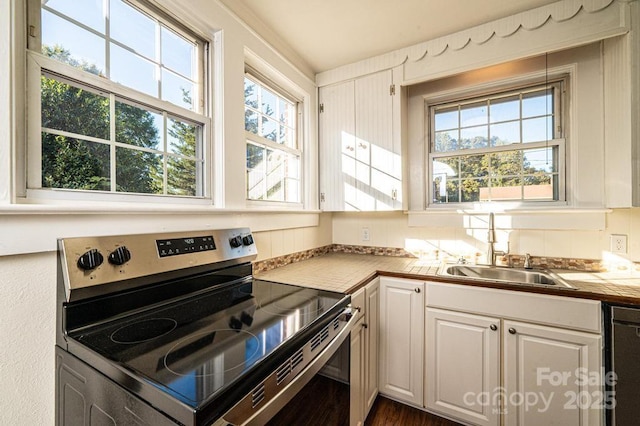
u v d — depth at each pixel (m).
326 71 2.22
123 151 1.07
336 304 1.05
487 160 2.02
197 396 0.51
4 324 0.74
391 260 2.10
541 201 1.85
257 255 1.55
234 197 1.46
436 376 1.58
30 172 0.81
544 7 1.54
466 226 2.01
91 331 0.80
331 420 1.00
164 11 1.19
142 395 0.56
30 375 0.78
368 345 1.55
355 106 2.12
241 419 0.57
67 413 0.77
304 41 1.86
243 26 1.53
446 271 1.74
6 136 0.75
